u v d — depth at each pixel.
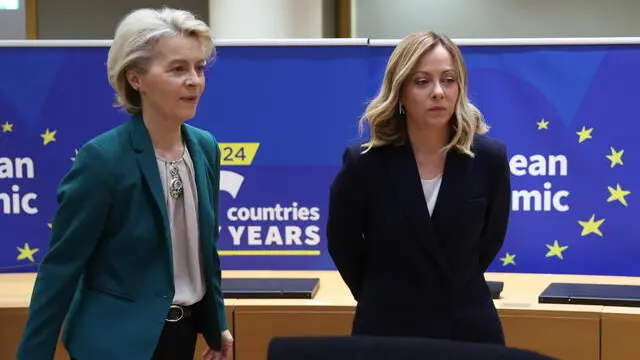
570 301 8.60
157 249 5.93
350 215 6.61
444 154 6.45
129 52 5.83
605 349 8.37
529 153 9.86
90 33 14.26
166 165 6.03
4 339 8.80
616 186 9.73
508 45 9.77
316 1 12.77
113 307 5.81
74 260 5.73
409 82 6.34
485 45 9.80
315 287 9.22
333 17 14.02
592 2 13.42
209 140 6.55
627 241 9.77
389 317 6.44
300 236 10.18
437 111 6.23
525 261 9.99
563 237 9.89
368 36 14.04
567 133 9.76
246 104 10.02
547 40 9.66
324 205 10.09
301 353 3.33
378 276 6.54
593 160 9.75
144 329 5.75
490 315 6.50
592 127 9.71
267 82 9.97
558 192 9.85
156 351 6.00
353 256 6.86
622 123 9.66
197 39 5.98
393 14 13.96
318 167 10.05
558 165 9.82
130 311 5.81
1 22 13.23
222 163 10.09
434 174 6.45
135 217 5.81
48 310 5.74
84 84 9.98
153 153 5.92
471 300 6.45
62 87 9.99
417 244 6.32
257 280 9.58
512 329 8.54
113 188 5.70
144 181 5.84
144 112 6.04
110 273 5.89
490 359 3.24
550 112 9.77
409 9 13.93
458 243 6.33
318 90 9.95
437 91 6.19
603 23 13.45
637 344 8.29
